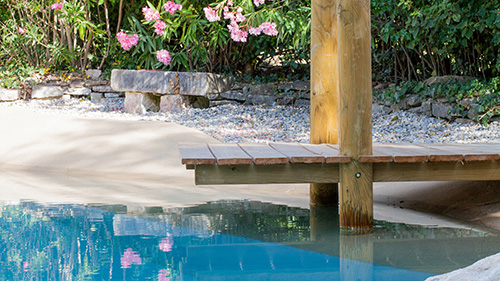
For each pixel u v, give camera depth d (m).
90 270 3.12
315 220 4.42
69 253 3.48
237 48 10.91
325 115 4.81
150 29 10.97
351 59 3.75
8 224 4.21
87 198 5.22
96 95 10.73
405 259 3.32
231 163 3.68
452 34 7.76
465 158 3.76
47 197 5.25
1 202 5.01
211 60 11.02
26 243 3.70
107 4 11.77
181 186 5.89
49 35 12.13
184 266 3.22
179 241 3.79
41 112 9.26
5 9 12.26
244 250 3.58
